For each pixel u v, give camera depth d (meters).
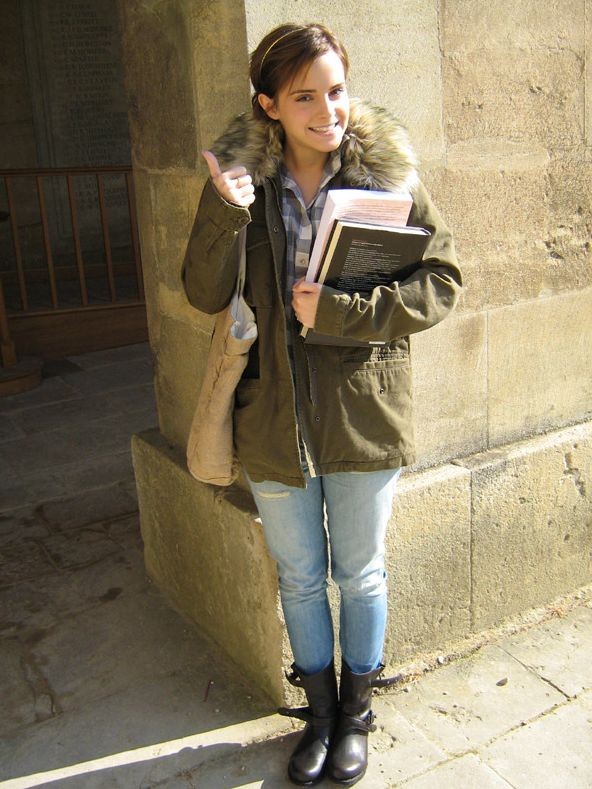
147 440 3.09
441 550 2.71
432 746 2.39
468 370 2.73
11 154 8.50
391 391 2.00
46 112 8.52
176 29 2.40
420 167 2.46
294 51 1.76
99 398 5.59
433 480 2.63
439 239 1.95
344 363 1.95
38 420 5.21
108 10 8.54
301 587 2.20
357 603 2.20
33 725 2.54
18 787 2.30
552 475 2.94
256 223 1.94
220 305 1.98
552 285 2.86
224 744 2.43
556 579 3.08
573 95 2.73
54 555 3.55
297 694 2.54
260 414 1.99
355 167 1.87
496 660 2.78
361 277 1.88
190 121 2.45
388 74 2.34
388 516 2.15
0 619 3.09
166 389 2.99
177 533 2.96
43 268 8.56
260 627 2.55
